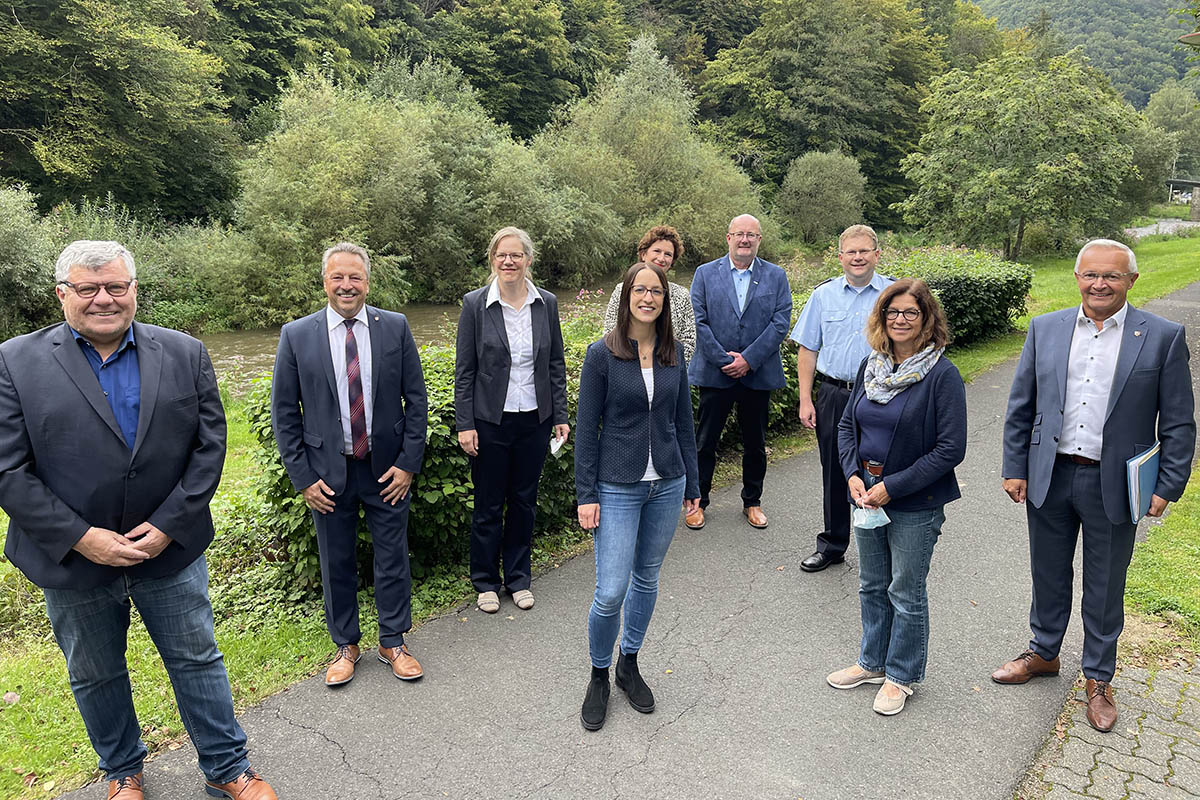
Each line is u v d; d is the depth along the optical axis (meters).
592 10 45.62
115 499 2.31
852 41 44.88
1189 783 2.66
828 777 2.70
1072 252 32.34
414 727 2.99
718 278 4.87
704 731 2.96
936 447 2.86
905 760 2.79
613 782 2.67
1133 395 2.90
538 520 4.87
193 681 2.54
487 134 24.64
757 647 3.59
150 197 23.80
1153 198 41.16
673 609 3.95
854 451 3.13
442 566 4.42
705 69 48.03
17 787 2.66
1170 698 3.16
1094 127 27.42
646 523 3.05
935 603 4.02
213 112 25.31
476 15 39.06
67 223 17.53
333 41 31.61
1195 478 5.78
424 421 3.45
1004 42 61.19
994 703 3.14
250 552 4.55
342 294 3.23
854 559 4.59
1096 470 2.97
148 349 2.41
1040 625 3.27
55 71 20.33
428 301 23.33
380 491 3.37
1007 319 12.23
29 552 2.31
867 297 4.20
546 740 2.91
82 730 2.97
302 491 3.25
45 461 2.26
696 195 31.03
